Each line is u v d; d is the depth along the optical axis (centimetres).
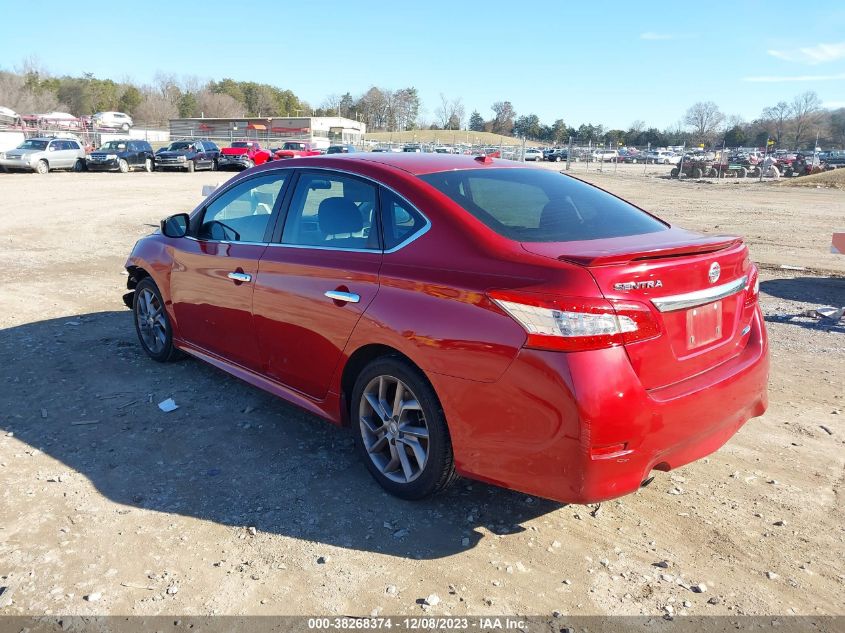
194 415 452
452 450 320
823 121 11225
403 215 347
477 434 303
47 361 549
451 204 334
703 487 375
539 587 290
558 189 389
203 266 462
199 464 388
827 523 341
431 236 331
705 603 282
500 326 290
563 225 339
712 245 314
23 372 523
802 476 387
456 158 405
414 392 329
